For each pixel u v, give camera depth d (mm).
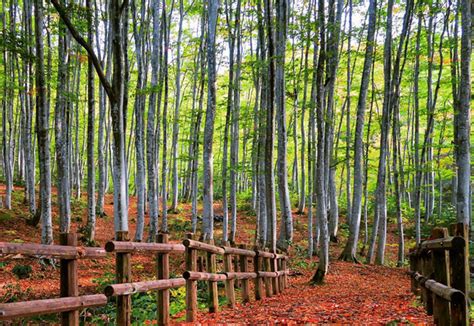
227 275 7781
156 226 18125
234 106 22562
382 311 7078
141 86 18531
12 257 12859
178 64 24703
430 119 19094
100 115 23094
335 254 20188
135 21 18375
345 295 10172
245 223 26703
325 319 6441
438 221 25766
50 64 16562
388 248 24062
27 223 18609
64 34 14141
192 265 6648
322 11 12477
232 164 19656
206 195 15625
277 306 8195
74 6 10477
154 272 13367
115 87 10594
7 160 20438
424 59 23828
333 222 23188
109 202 30594
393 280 14188
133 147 36906
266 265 10234
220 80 30859
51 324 7488
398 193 19469
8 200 20188
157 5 17922
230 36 18906
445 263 4750
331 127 21984
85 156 38562
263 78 18516
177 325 6156
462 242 4000
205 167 15664
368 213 30172
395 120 19750
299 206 28469
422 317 6172
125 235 4973
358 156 18438
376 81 28562
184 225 24234
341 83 28641
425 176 27188
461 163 12617
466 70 12695
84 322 7488
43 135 13156
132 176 42031
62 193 14805
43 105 13094
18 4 23578
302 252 19703
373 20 17188
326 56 12758
